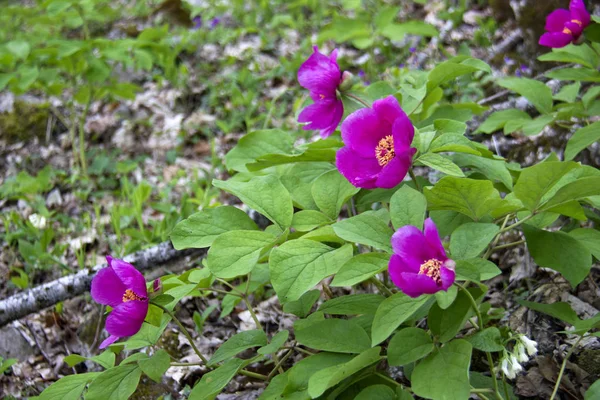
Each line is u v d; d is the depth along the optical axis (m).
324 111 1.65
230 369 1.53
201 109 2.93
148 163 2.65
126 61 2.47
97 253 2.21
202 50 3.44
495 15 2.80
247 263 1.50
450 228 1.61
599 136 1.69
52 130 2.93
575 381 1.62
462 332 1.72
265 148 1.74
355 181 1.51
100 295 1.53
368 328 1.56
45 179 2.41
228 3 3.97
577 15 1.78
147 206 2.37
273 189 1.58
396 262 1.40
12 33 3.71
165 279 1.63
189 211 2.18
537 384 1.63
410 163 1.49
